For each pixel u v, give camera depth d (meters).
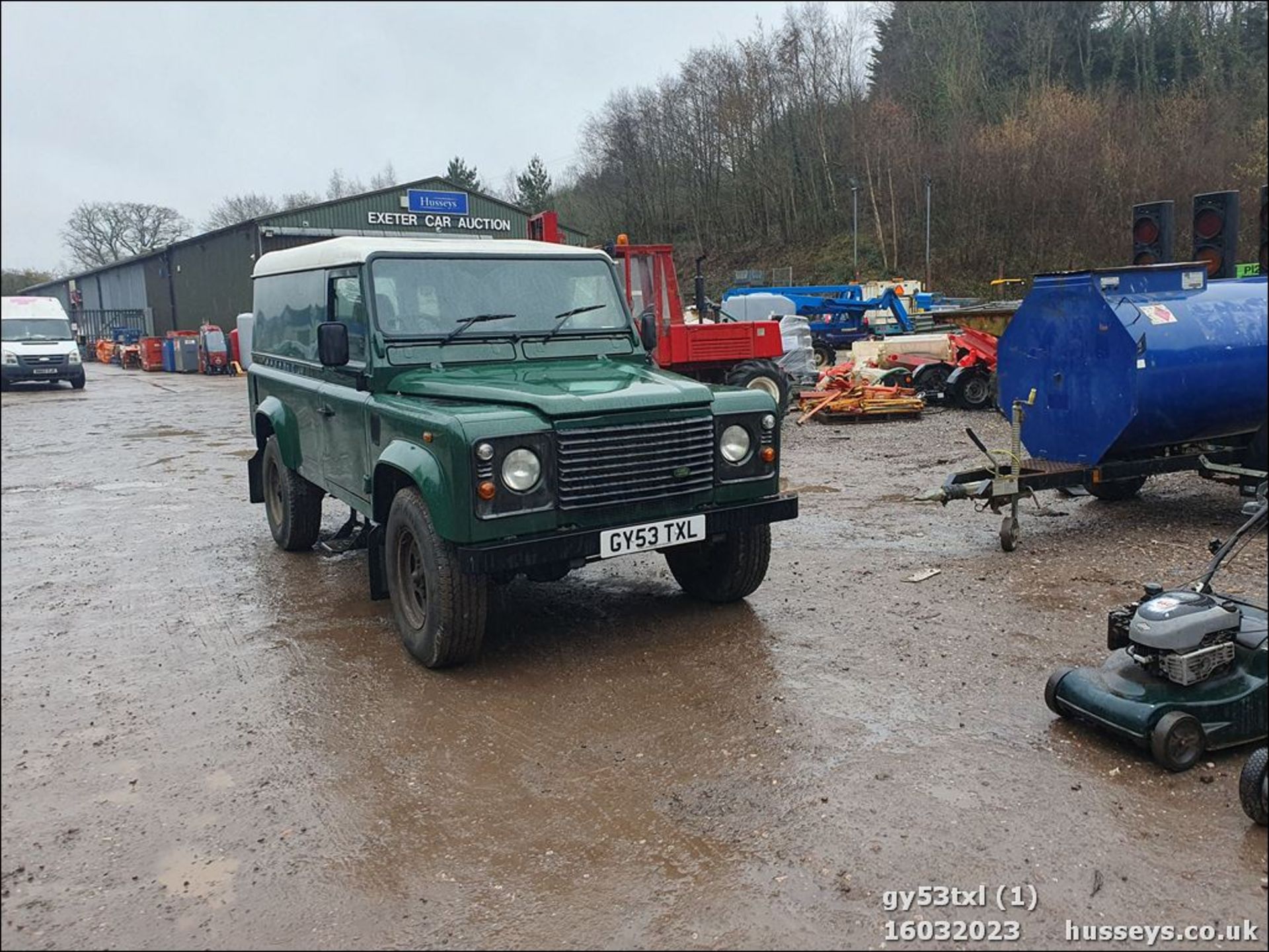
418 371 5.79
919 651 5.26
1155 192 29.77
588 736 4.39
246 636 5.93
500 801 3.84
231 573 7.47
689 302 44.56
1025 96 32.00
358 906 3.19
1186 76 27.20
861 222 45.97
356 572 7.39
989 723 4.35
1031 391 7.36
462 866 3.39
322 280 6.69
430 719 4.62
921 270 41.44
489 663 5.34
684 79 49.34
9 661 5.59
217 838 3.63
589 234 53.16
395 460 5.15
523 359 6.04
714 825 3.59
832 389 16.95
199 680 5.23
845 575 6.79
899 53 35.47
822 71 43.72
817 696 4.71
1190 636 3.84
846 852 3.37
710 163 50.47
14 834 3.69
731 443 5.43
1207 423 7.40
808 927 2.99
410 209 37.78
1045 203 35.91
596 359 6.27
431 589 5.06
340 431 6.30
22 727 4.68
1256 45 25.06
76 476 12.55
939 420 15.62
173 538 8.80
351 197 36.84
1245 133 27.08
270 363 8.12
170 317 48.34
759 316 20.42
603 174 52.94
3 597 6.94
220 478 12.16
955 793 3.74
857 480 10.67
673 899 3.16
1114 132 30.25
